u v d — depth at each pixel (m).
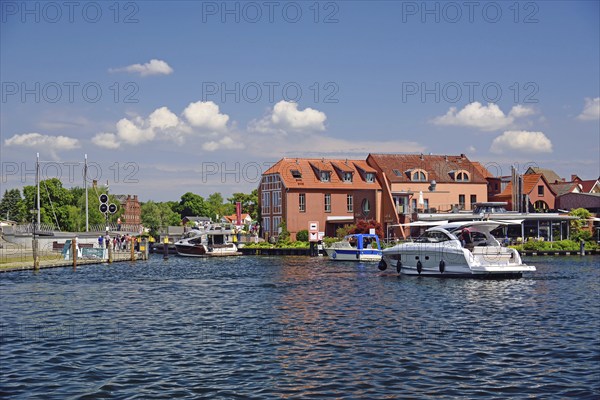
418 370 18.00
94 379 17.36
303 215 93.06
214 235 82.19
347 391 16.17
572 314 27.33
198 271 53.00
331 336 22.83
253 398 15.71
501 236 81.31
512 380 17.00
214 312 28.86
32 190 119.12
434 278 43.16
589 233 79.06
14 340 22.45
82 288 38.94
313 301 32.19
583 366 18.31
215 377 17.50
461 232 44.34
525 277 43.53
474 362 18.83
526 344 21.16
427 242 45.06
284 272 51.03
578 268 51.88
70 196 122.06
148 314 28.36
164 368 18.45
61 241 75.44
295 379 17.25
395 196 88.38
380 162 95.88
